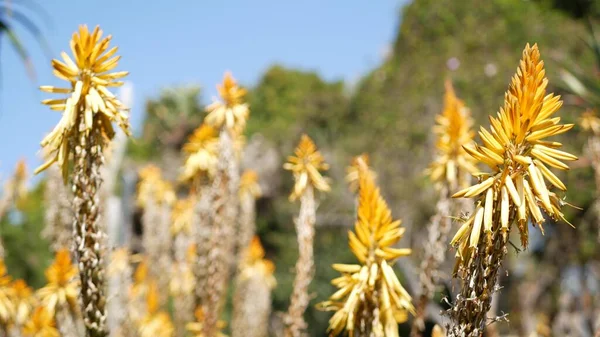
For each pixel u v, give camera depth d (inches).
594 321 373.4
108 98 119.0
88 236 115.0
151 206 337.7
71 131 116.6
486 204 80.1
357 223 121.4
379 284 119.0
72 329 181.3
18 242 462.3
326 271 669.3
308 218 184.7
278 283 688.4
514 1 645.9
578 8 394.3
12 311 184.9
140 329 265.6
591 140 217.0
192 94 895.7
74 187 115.3
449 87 181.2
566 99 385.4
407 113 714.2
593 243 413.1
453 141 175.3
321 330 653.3
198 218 218.7
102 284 116.0
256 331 318.0
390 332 118.0
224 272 216.4
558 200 82.4
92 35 118.0
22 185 274.4
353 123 826.8
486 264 81.0
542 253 480.7
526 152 81.7
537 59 81.2
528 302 465.1
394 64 773.9
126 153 788.6
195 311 224.8
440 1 723.4
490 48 661.3
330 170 746.8
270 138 836.0
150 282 308.3
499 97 635.5
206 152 233.8
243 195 341.7
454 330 81.9
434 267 169.9
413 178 658.2
